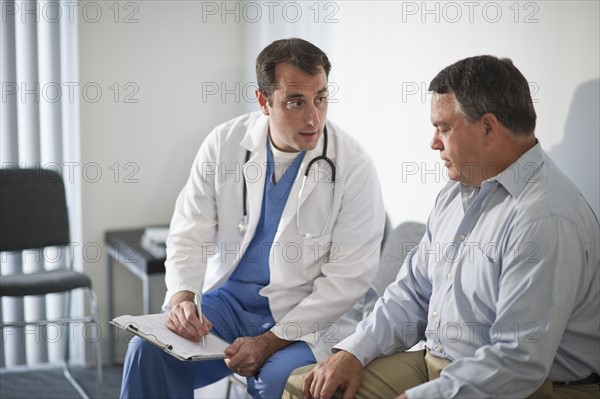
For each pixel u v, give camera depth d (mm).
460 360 1616
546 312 1570
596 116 1917
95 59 3445
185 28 3566
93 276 3566
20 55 3375
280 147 2328
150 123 3572
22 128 3416
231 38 3648
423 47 2490
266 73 2207
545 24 2051
